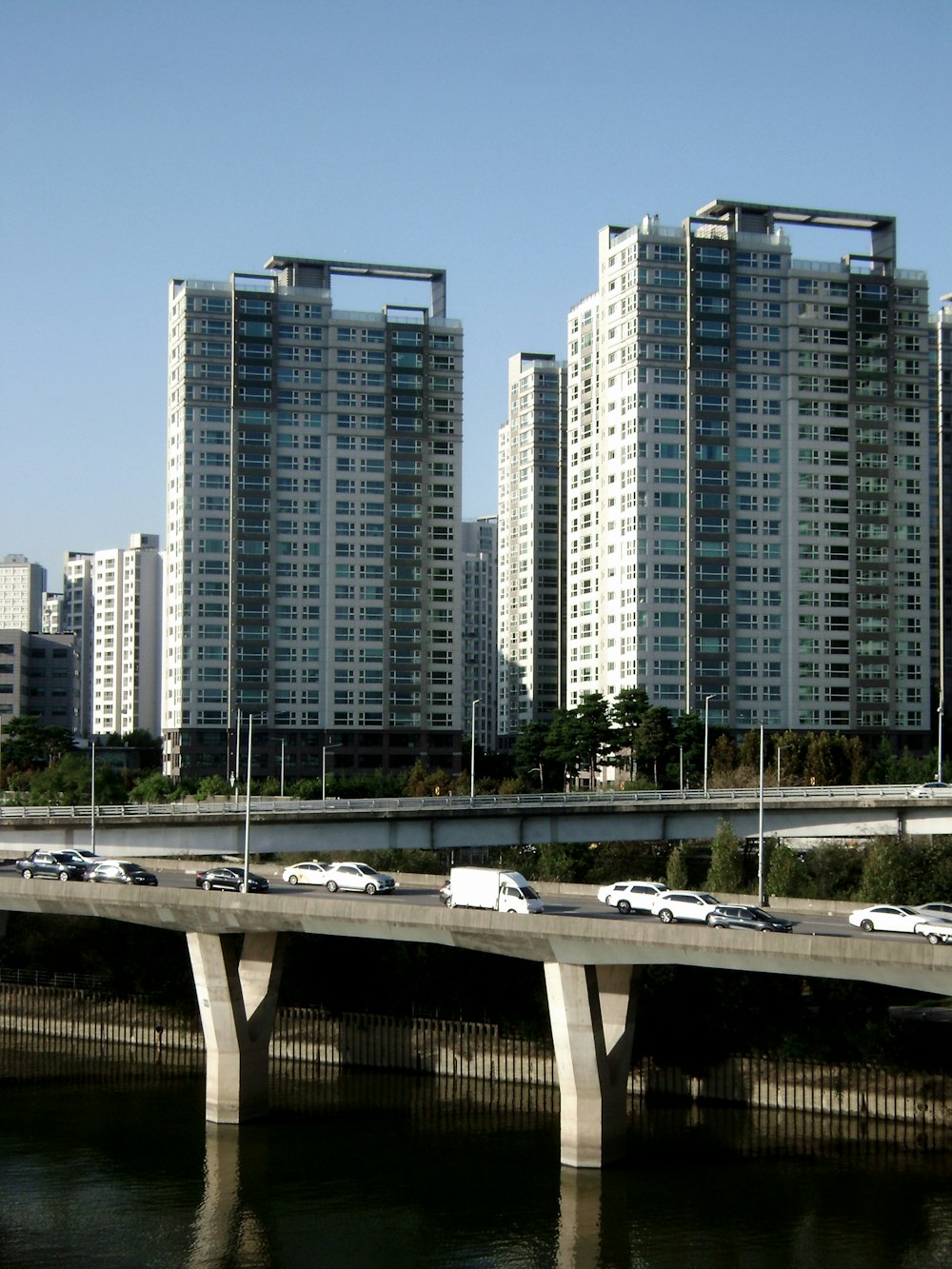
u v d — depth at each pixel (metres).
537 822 135.12
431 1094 99.94
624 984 83.50
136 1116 95.12
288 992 112.69
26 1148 87.94
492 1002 106.25
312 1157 86.12
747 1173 82.56
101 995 118.94
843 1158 85.62
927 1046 92.12
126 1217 76.69
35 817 122.25
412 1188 80.44
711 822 140.88
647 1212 76.56
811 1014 96.44
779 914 98.81
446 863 159.62
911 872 125.25
